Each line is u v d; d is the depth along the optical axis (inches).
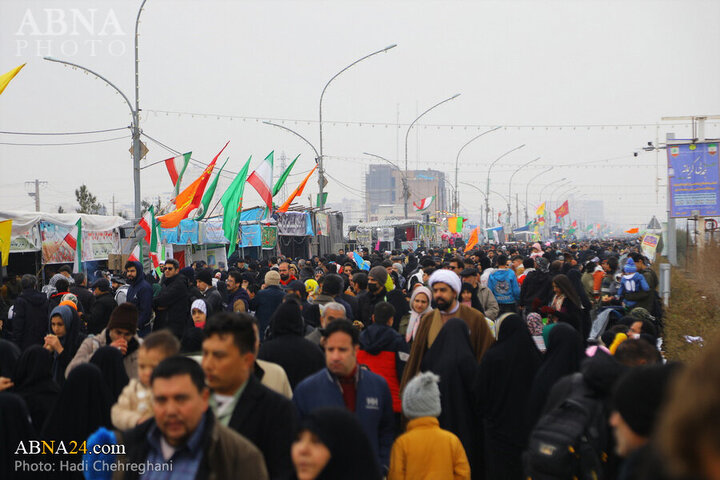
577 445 166.6
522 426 229.9
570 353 229.6
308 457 131.6
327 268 588.1
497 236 2544.3
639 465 106.5
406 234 1796.3
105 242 847.7
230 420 155.0
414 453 188.1
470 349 249.0
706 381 62.0
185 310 402.9
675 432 62.6
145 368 168.7
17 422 171.3
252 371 177.5
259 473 135.9
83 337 314.2
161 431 134.9
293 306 231.8
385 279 388.5
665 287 753.6
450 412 239.3
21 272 742.5
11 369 213.9
